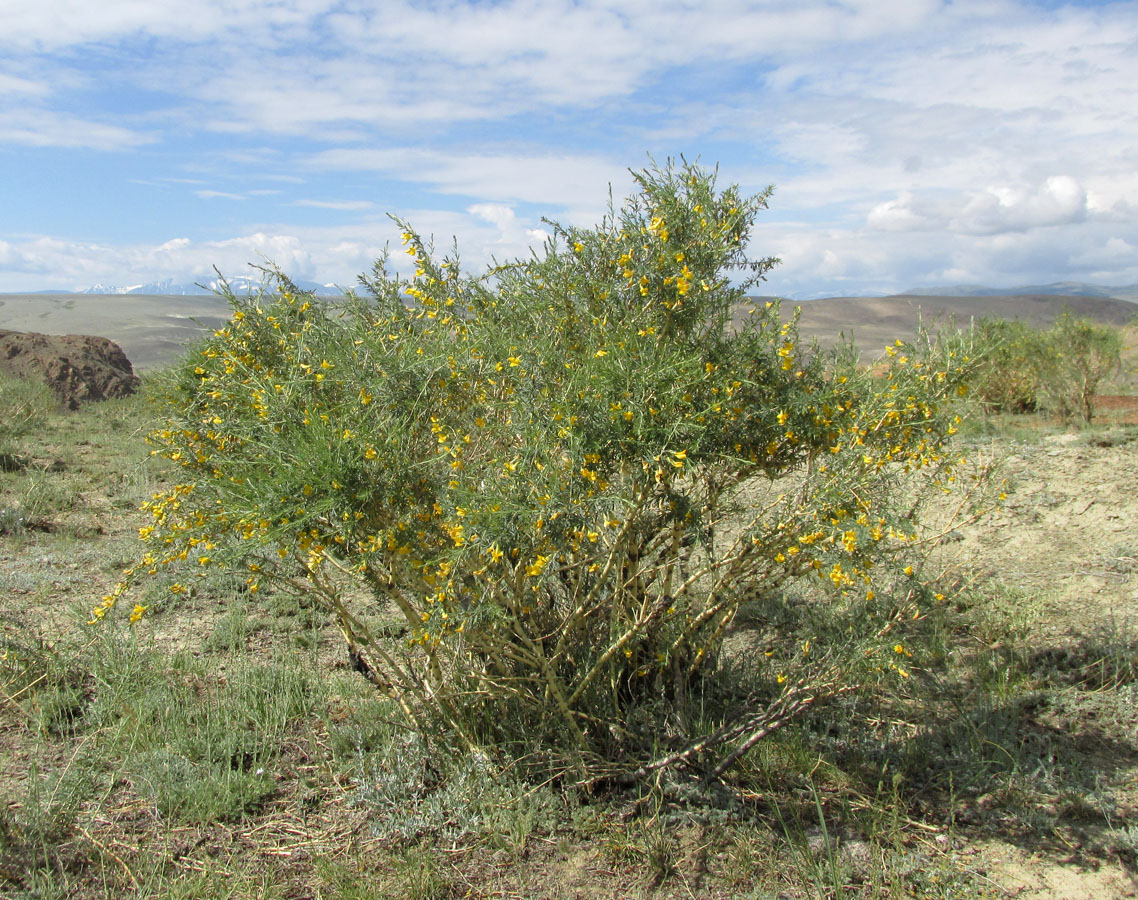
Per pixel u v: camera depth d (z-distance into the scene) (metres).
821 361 3.04
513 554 2.69
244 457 2.86
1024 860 2.81
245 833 2.93
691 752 3.09
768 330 2.90
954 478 3.35
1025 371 10.71
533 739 3.13
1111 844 2.87
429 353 2.85
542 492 2.52
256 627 4.72
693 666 3.41
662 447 2.53
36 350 15.38
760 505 3.20
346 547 2.54
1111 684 3.93
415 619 2.82
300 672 4.02
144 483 8.03
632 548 3.13
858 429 2.82
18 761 3.27
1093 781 3.24
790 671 3.56
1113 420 10.13
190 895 2.58
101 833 2.88
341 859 2.79
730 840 2.90
